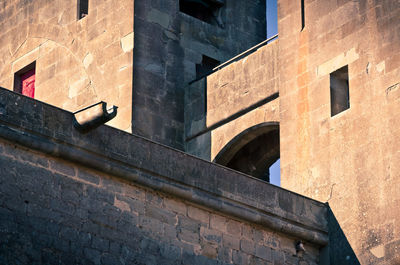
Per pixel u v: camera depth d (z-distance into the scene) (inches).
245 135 1317.7
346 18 1232.8
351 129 1198.9
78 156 1050.1
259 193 1159.0
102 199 1061.8
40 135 1037.2
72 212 1041.5
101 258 1044.5
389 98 1175.6
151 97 1359.5
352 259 1167.0
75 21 1459.2
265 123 1296.8
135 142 1089.4
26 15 1528.1
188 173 1114.7
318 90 1238.9
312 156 1224.8
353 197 1180.5
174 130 1364.4
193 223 1111.0
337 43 1234.6
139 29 1378.0
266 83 1306.6
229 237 1131.3
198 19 1435.8
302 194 1222.3
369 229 1160.8
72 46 1450.5
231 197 1136.8
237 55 1438.2
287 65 1278.3
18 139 1023.6
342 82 1238.9
